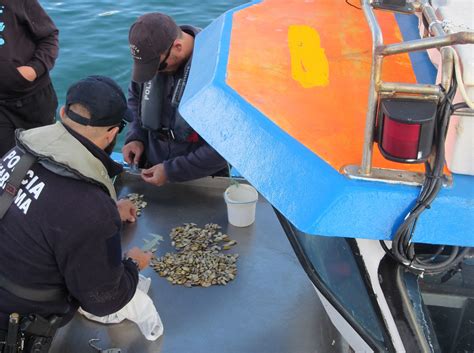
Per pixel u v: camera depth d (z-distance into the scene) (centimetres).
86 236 228
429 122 141
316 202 161
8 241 235
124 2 952
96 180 234
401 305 190
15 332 241
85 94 237
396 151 145
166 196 379
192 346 276
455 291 200
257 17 240
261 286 310
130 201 360
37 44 420
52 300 247
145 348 276
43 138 238
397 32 223
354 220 158
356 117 180
